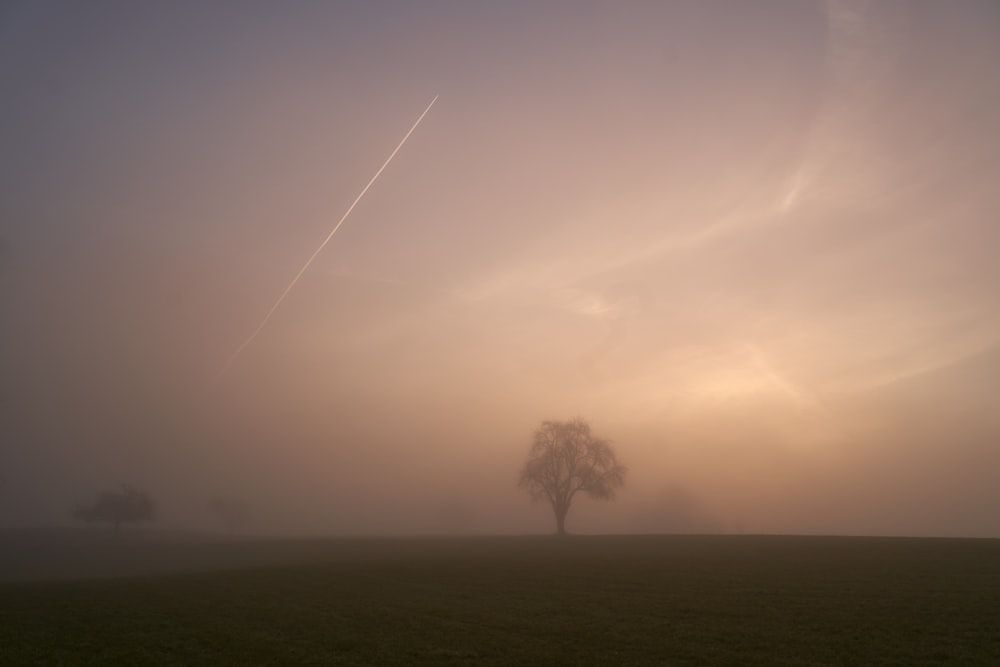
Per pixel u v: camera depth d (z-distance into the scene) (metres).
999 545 53.09
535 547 67.56
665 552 55.62
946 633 22.88
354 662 21.44
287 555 74.94
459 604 32.12
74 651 23.72
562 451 96.25
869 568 40.22
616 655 21.53
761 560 46.75
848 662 19.94
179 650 23.53
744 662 20.31
